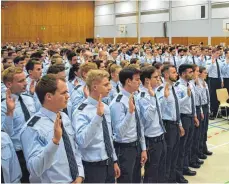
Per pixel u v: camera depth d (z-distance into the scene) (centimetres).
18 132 242
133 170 285
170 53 999
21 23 2073
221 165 453
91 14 2272
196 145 445
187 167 418
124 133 261
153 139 312
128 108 264
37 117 190
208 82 762
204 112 479
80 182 196
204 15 1491
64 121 204
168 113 351
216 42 1441
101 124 232
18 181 196
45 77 193
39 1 2109
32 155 179
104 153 230
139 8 1888
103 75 231
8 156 189
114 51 780
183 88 392
